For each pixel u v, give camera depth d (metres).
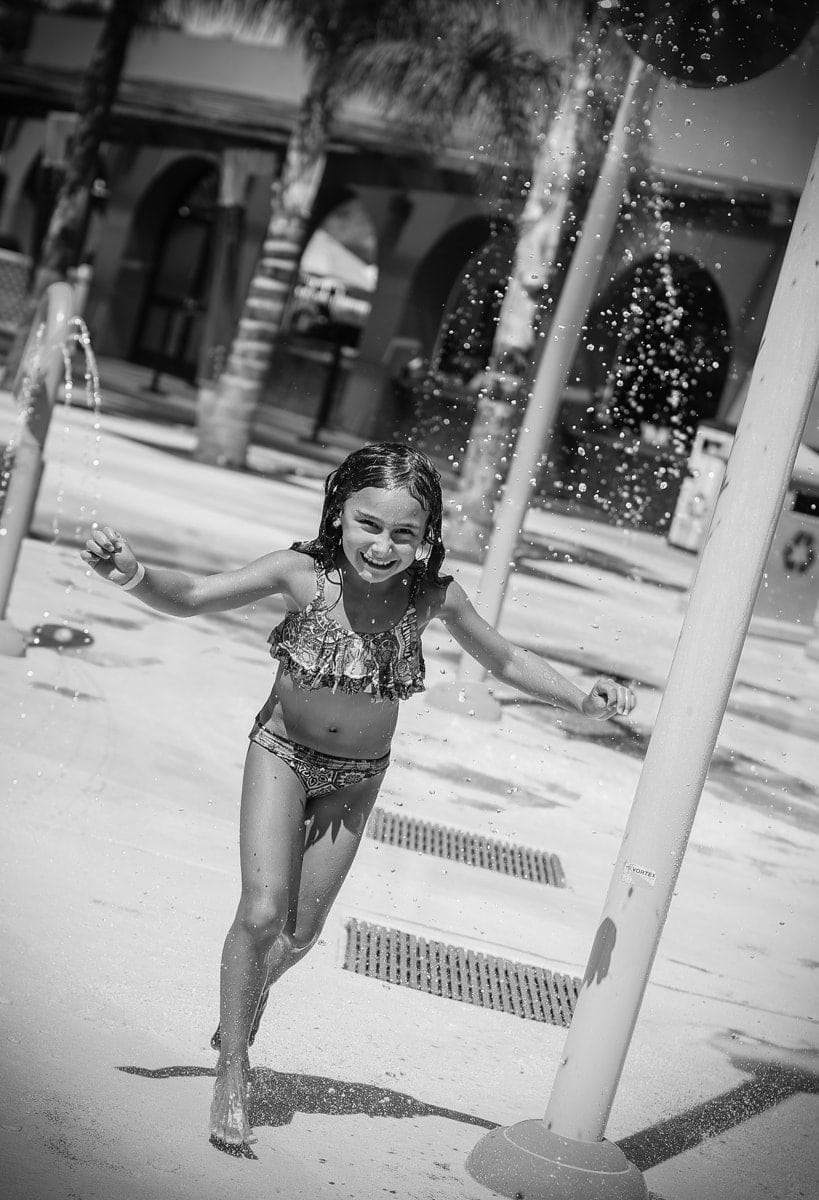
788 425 2.72
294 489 15.77
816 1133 3.35
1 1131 2.40
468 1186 2.67
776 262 18.78
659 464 19.84
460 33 17.66
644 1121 3.22
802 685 11.17
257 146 24.23
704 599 2.74
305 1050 3.17
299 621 2.67
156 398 23.06
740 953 4.70
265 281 16.59
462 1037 3.47
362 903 4.29
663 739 2.75
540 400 7.00
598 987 2.76
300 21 18.14
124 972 3.27
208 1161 2.48
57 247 18.50
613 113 12.21
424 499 2.57
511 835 5.39
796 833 6.65
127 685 6.02
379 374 23.44
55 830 4.10
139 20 18.94
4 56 27.41
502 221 18.94
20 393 6.28
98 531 2.48
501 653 2.78
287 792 2.70
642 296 19.47
